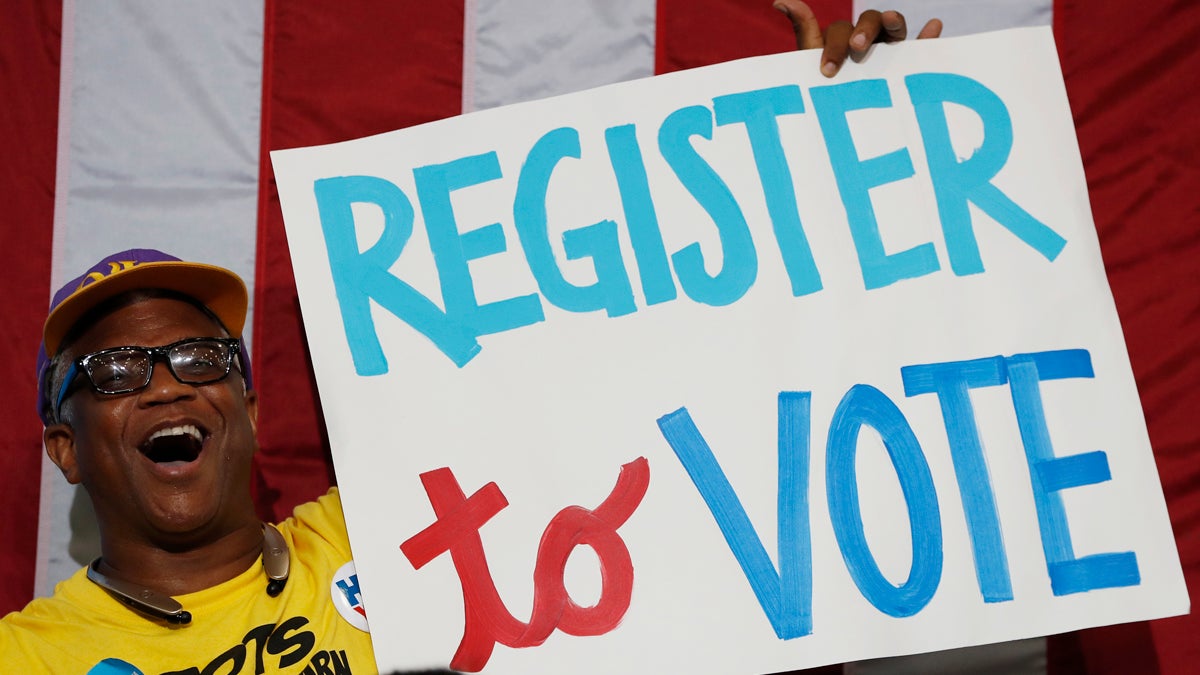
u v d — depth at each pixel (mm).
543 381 3857
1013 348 3877
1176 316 4531
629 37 4645
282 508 4535
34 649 3691
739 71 4047
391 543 3738
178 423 3834
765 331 3889
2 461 4477
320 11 4617
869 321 3896
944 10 4652
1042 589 3723
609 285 3922
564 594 3705
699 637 3672
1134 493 3791
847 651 3666
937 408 3836
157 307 3951
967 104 4039
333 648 3805
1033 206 3975
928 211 3975
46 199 4535
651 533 3748
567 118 4031
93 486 3889
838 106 4031
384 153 4008
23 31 4582
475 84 4621
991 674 4465
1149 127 4582
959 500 3777
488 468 3795
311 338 3873
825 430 3820
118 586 3805
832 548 3738
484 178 3998
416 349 3873
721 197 3979
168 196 4566
